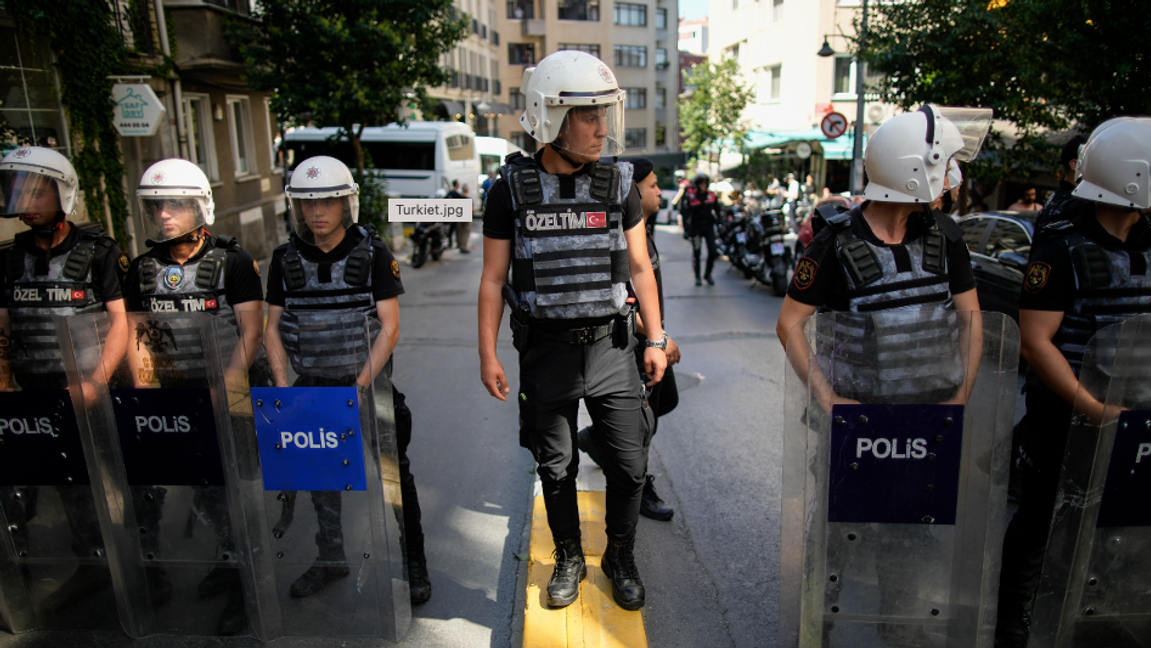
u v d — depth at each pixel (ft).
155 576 9.09
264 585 9.03
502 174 8.23
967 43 27.71
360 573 8.98
